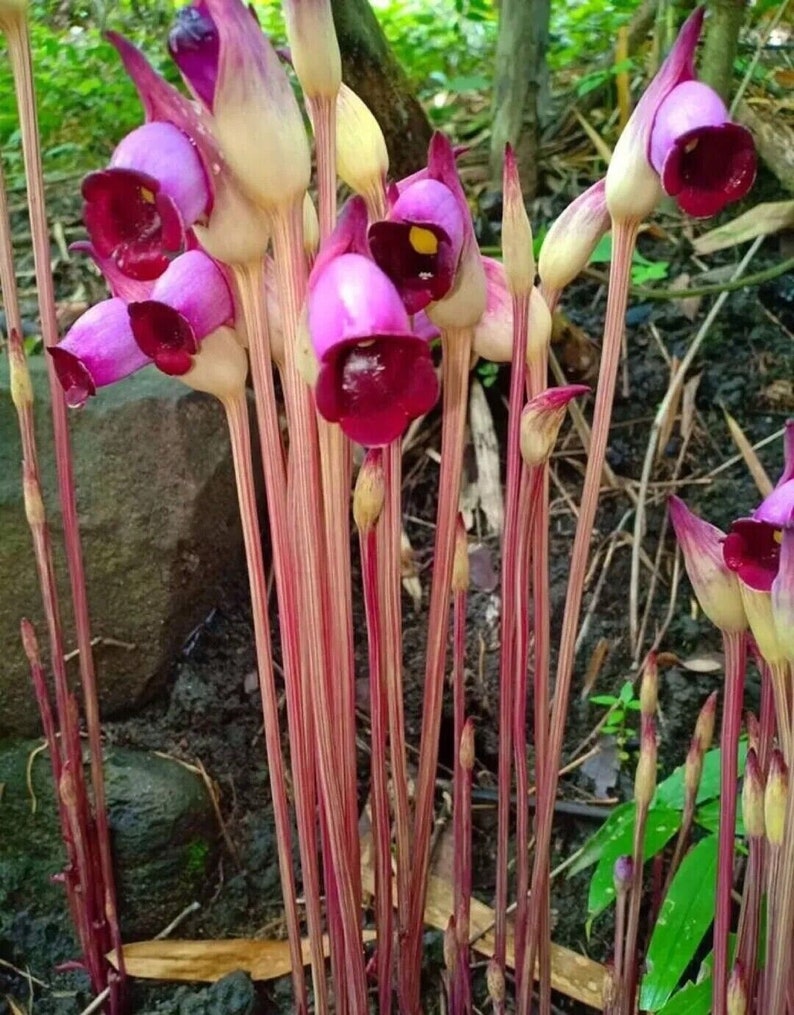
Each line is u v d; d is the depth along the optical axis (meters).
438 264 0.17
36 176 0.24
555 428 0.19
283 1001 0.30
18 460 0.32
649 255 0.46
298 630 0.21
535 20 0.45
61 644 0.27
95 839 0.30
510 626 0.22
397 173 0.42
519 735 0.23
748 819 0.20
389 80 0.40
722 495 0.39
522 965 0.24
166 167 0.16
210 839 0.32
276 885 0.32
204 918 0.31
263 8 0.67
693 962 0.29
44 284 0.24
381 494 0.19
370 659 0.21
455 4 0.60
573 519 0.39
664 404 0.40
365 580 0.20
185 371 0.19
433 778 0.23
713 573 0.20
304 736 0.21
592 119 0.52
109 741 0.33
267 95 0.16
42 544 0.26
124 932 0.31
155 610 0.33
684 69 0.18
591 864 0.31
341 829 0.21
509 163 0.18
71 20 0.59
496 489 0.40
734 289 0.41
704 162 0.18
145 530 0.32
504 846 0.24
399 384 0.16
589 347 0.41
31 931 0.31
